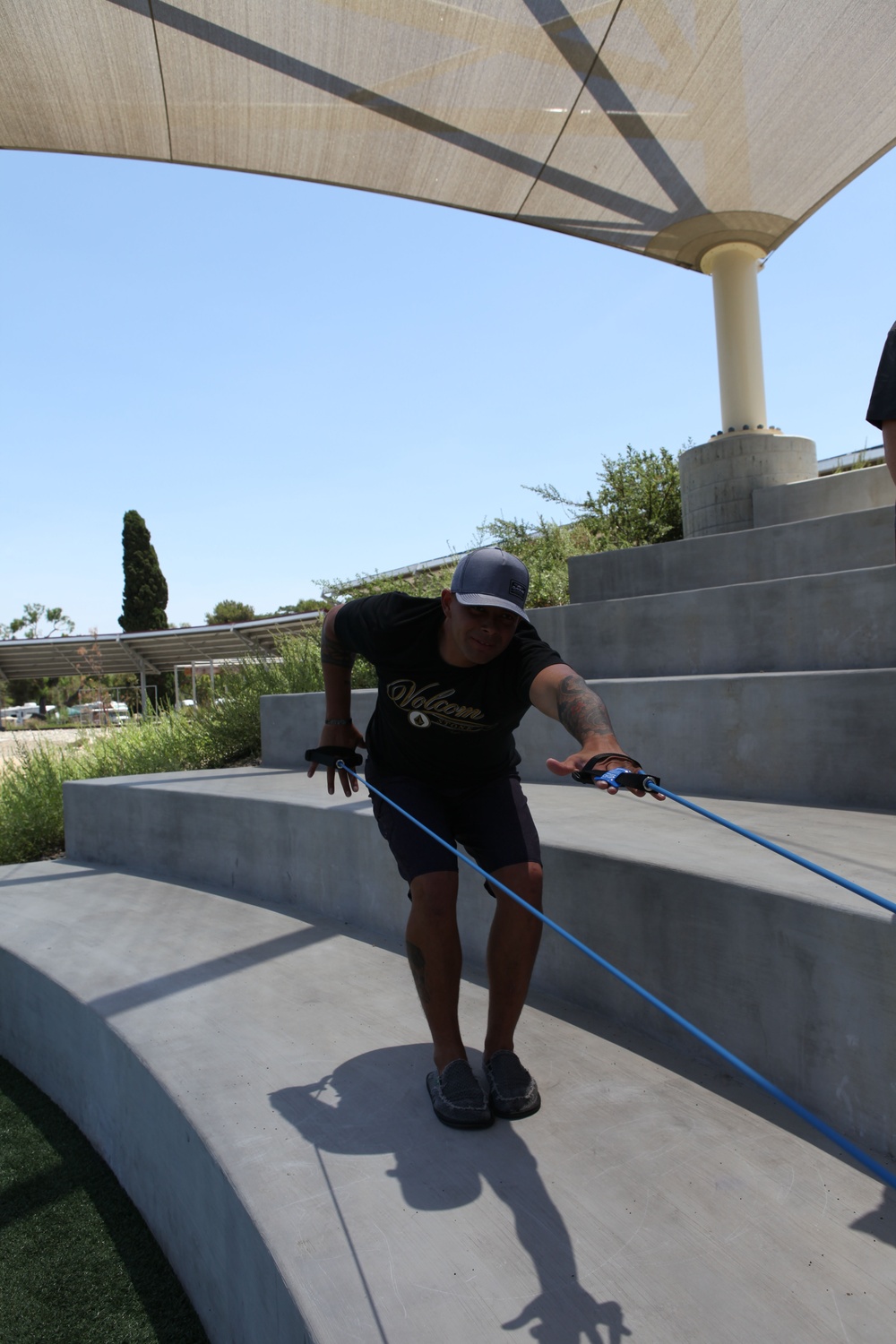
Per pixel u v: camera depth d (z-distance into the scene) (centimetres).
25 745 777
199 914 380
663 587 571
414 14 541
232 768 562
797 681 324
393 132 647
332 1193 172
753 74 577
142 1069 233
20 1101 309
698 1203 164
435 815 218
